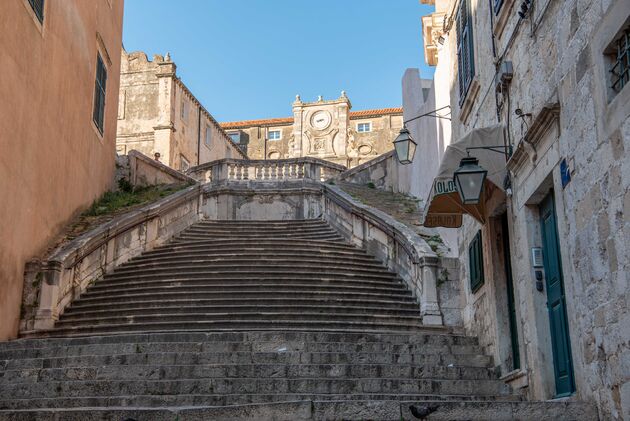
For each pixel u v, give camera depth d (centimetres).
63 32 1711
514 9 909
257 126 5484
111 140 2278
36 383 921
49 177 1606
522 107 876
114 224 1689
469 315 1255
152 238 1859
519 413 665
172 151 3703
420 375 981
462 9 1241
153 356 986
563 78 729
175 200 2014
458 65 1295
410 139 1211
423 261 1418
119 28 2402
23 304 1391
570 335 719
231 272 1561
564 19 725
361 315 1345
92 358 994
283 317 1323
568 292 721
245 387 897
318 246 1788
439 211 1094
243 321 1289
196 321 1300
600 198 640
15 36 1360
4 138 1305
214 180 2502
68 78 1758
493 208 1034
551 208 814
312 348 1038
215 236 1989
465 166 862
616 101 601
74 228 1741
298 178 2514
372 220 1789
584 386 686
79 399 862
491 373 1001
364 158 5266
